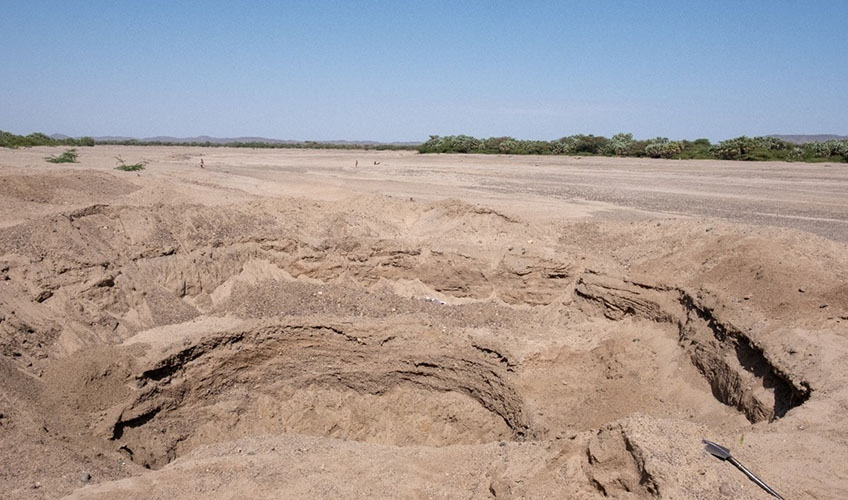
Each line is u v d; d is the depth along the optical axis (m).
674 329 15.70
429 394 16.70
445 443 16.12
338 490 11.05
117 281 16.98
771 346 12.26
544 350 16.09
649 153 60.69
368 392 16.83
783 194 35.25
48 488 10.55
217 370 15.97
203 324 16.97
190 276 18.28
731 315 13.77
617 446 9.23
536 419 14.80
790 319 12.83
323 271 19.73
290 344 16.81
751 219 27.38
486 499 10.38
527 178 45.38
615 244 19.95
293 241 20.02
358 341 16.80
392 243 20.25
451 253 19.78
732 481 8.34
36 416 12.36
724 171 47.31
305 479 11.47
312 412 16.48
